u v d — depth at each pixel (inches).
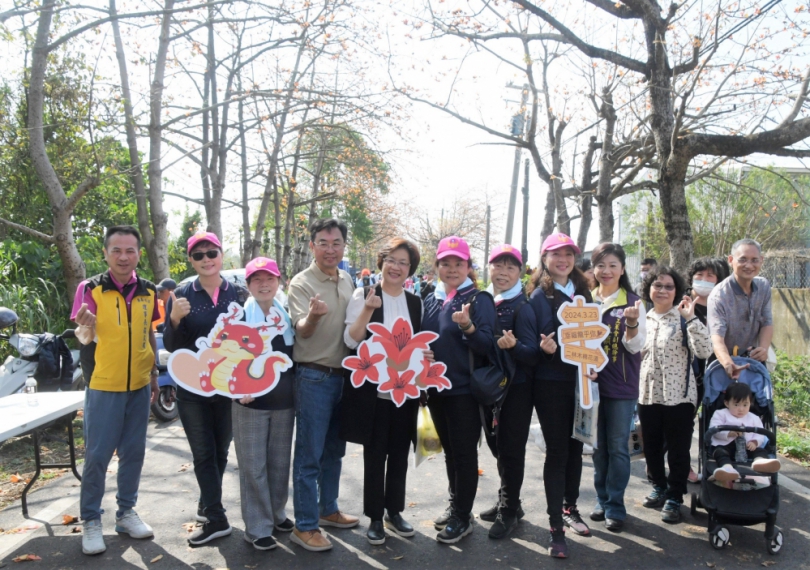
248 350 159.9
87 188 361.4
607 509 179.8
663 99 338.6
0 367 260.2
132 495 173.5
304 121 649.0
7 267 388.8
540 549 165.3
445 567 154.9
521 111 529.3
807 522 183.3
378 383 160.7
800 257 554.6
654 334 191.2
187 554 161.5
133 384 166.2
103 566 154.5
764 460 158.1
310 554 161.6
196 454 166.9
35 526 179.6
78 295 164.6
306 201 855.1
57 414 175.2
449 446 176.1
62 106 460.8
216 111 543.8
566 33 354.9
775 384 334.3
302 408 163.5
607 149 444.8
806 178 776.3
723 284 189.5
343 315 166.2
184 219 1039.6
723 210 787.4
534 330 164.7
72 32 356.8
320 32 475.2
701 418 185.2
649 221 841.5
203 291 168.1
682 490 183.5
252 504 161.8
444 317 165.8
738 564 157.1
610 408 176.9
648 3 330.6
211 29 546.0
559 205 480.4
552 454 165.0
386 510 182.9
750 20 327.6
